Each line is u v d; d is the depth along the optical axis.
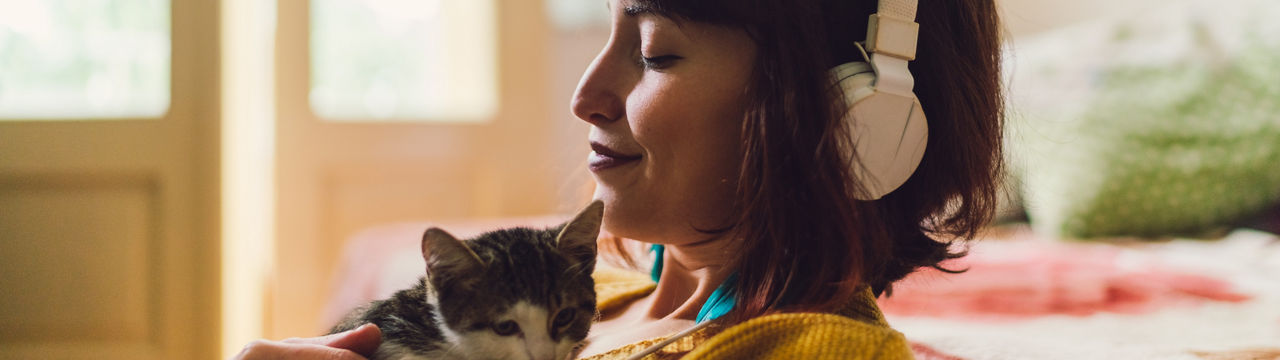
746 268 0.76
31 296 2.62
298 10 2.88
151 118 2.65
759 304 0.73
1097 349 1.04
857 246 0.72
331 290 2.41
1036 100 2.16
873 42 0.75
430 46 3.20
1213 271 1.55
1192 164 1.97
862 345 0.64
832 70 0.75
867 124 0.73
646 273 1.24
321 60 3.01
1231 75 2.01
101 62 2.66
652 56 0.83
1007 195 1.22
